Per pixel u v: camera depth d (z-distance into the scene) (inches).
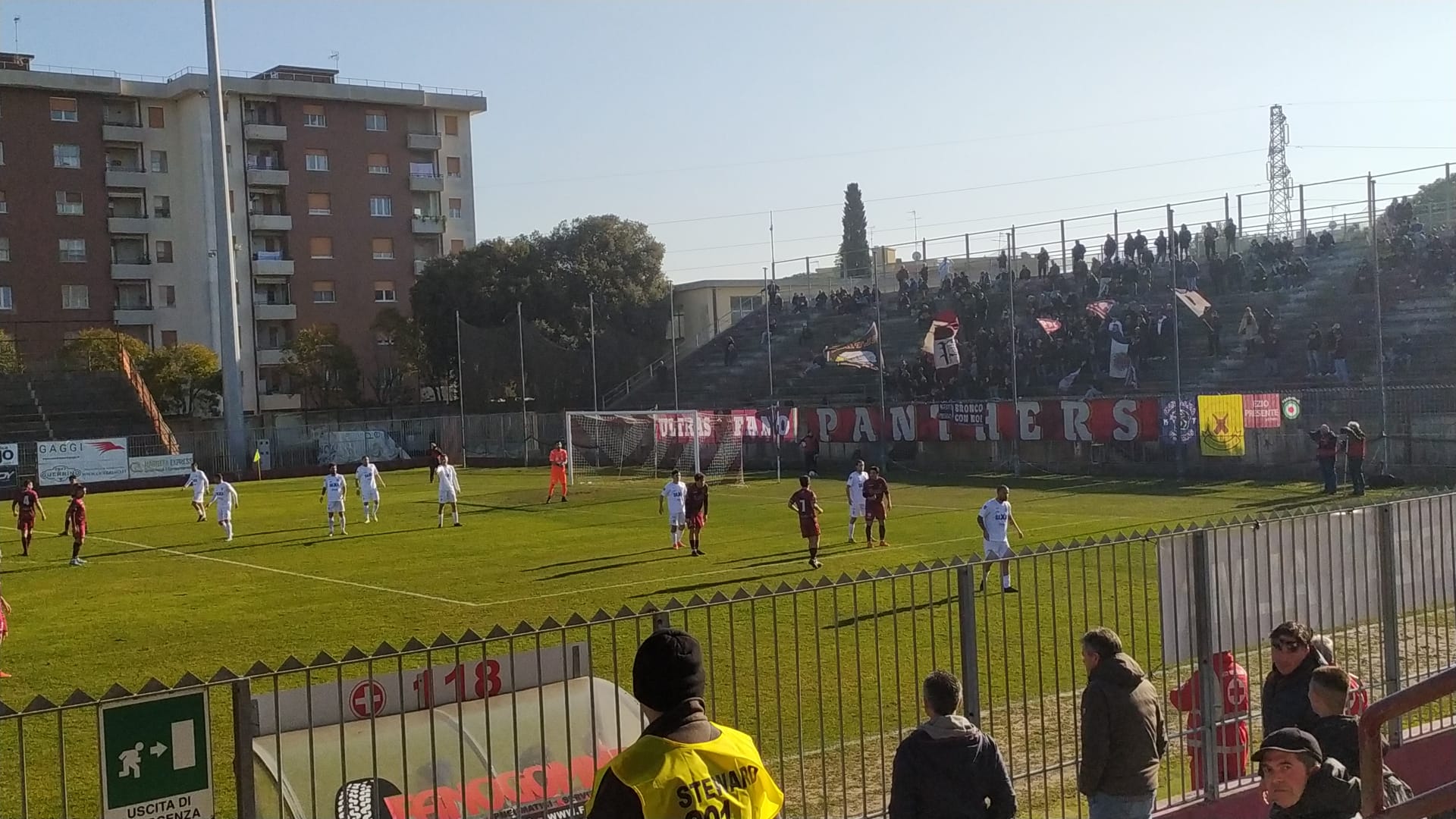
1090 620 613.0
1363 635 510.0
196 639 687.7
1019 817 352.2
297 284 3270.2
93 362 2696.9
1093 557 840.9
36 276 2994.6
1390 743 365.4
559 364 2613.2
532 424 2341.3
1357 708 356.5
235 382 2304.4
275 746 260.7
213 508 1660.9
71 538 1328.7
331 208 3314.5
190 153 3179.1
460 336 2544.3
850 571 864.3
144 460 2240.4
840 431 1983.3
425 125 3469.5
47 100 3014.3
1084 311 1994.3
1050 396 1883.6
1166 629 335.9
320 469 2418.8
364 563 1002.1
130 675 596.1
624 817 165.5
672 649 175.3
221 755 458.0
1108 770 275.6
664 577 860.0
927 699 243.1
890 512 1279.5
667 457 1982.0
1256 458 1482.5
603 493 1664.6
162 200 3184.1
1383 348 1626.5
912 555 948.6
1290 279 1884.8
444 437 2608.3
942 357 1863.9
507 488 1820.9
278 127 3230.8
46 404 2507.4
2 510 1840.6
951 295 2273.6
